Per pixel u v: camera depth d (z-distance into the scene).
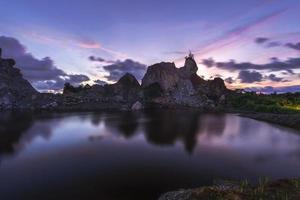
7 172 49.25
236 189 35.56
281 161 58.19
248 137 91.12
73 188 41.03
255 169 51.84
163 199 35.22
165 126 120.75
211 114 199.00
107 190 40.34
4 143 78.00
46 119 146.00
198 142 81.12
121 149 70.25
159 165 54.31
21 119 143.50
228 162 57.06
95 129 108.62
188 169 51.47
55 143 78.50
